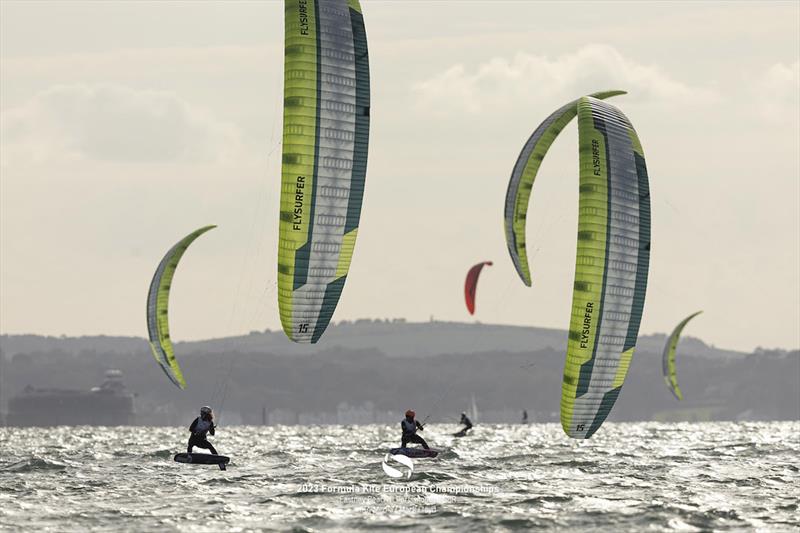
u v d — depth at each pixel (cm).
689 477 14012
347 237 10875
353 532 9144
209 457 14950
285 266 10744
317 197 10675
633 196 12625
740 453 19988
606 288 12525
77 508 10800
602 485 12825
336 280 10919
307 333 10962
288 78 10581
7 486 13050
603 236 12488
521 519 9662
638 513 10044
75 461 17862
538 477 13888
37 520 9925
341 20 10725
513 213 16212
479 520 9669
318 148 10638
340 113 10712
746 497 11481
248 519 9875
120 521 9825
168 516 10112
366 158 10919
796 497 11475
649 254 12812
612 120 12712
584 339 12556
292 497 11550
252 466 16275
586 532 9100
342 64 10712
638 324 12788
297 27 10556
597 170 12512
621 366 12756
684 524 9450
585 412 12700
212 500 11344
